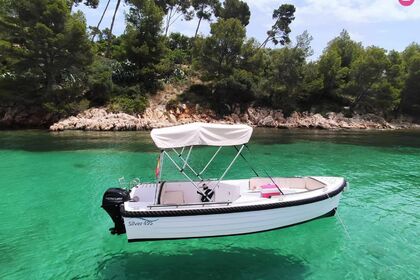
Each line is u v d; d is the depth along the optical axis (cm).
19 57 3500
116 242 1077
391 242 1084
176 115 4491
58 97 3812
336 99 5500
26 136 3195
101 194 1565
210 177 1891
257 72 5122
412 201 1490
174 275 891
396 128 5094
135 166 2102
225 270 917
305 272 911
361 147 3041
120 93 4391
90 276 884
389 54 5672
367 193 1611
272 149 2886
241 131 999
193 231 933
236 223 953
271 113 5022
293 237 1117
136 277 880
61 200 1479
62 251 1019
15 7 3419
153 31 4575
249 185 1191
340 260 972
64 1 3622
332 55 5312
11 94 3622
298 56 4959
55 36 3516
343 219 1274
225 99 4906
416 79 5538
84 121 3728
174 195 1062
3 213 1325
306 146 3067
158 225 911
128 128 3828
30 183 1723
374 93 5291
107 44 5544
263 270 919
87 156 2361
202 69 4875
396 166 2234
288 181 1220
